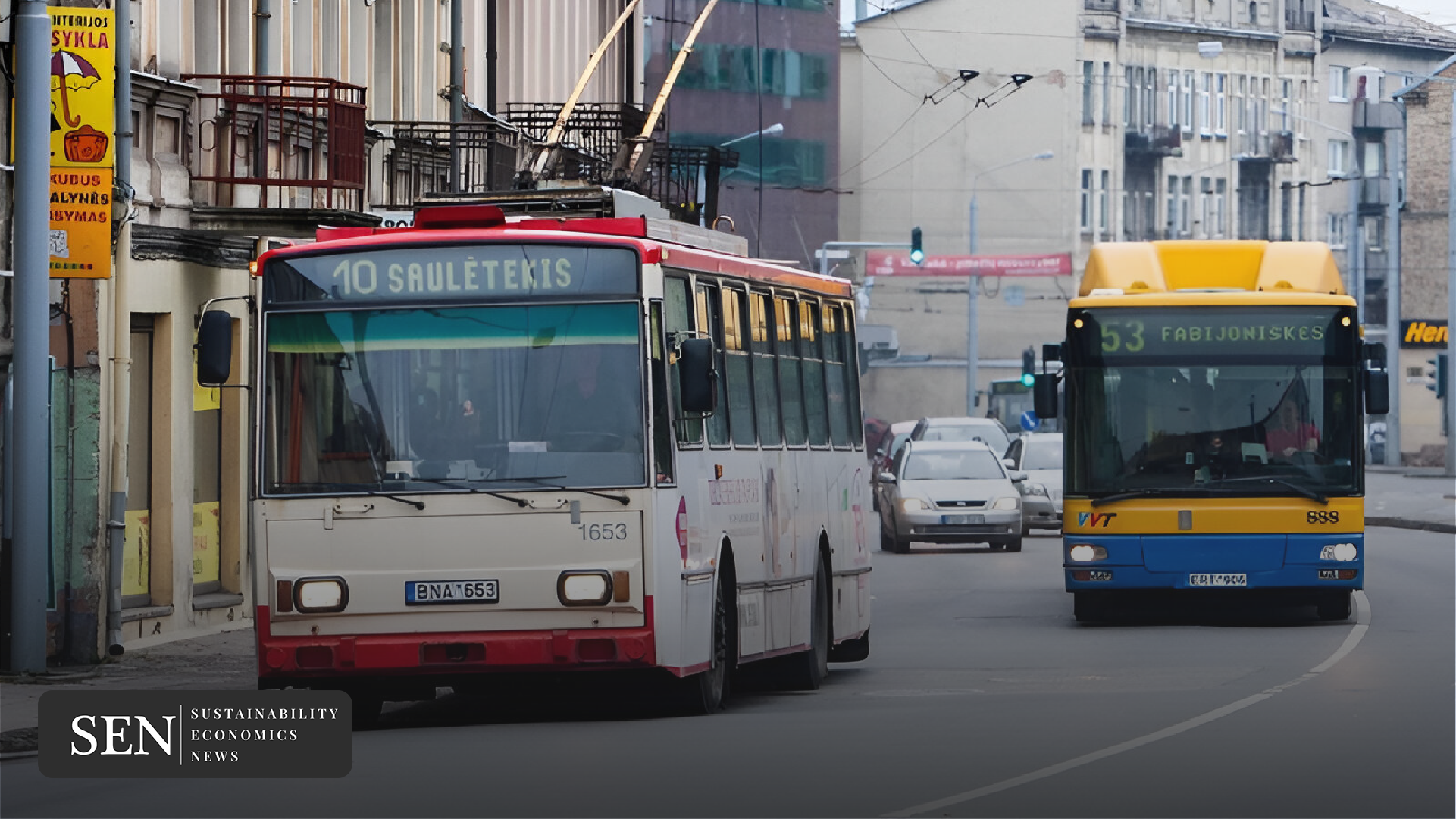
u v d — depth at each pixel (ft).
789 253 456.45
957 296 488.02
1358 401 111.55
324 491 68.85
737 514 77.05
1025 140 487.61
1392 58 539.29
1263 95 515.50
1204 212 507.30
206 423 114.11
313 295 69.82
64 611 92.12
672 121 433.89
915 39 488.02
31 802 54.60
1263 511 111.24
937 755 60.34
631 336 68.90
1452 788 53.47
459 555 68.13
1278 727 66.59
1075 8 485.97
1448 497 280.31
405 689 70.13
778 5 449.06
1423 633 105.91
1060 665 92.68
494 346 69.10
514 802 51.57
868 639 99.30
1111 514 112.37
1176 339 112.57
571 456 68.39
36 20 84.79
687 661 70.18
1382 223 532.73
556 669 68.08
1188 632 109.29
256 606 69.15
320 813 50.42
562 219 71.51
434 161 150.92
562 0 214.07
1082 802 51.21
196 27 113.39
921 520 188.44
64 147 89.10
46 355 85.40
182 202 107.34
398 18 151.74
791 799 51.83
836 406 95.61
